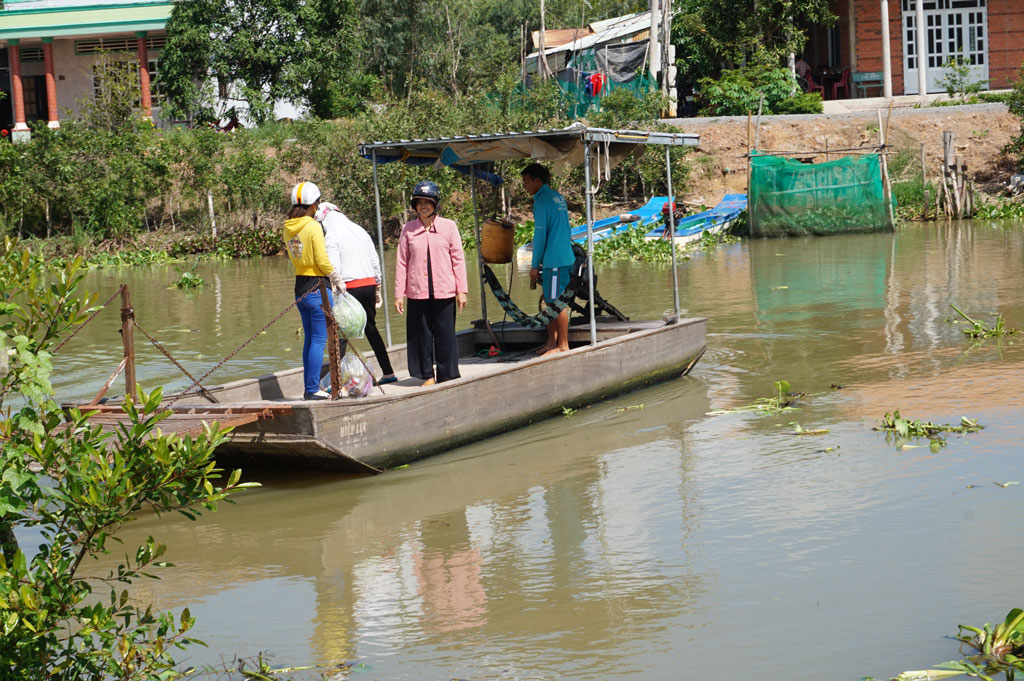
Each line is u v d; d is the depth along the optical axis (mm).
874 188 24750
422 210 8820
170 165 28938
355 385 8258
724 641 5031
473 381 8703
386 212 28812
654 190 29781
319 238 8039
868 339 12445
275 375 9023
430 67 46125
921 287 16156
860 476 7406
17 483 3922
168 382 11367
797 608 5344
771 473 7617
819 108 31219
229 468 8234
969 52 33594
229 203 29125
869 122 29891
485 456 8469
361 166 28250
